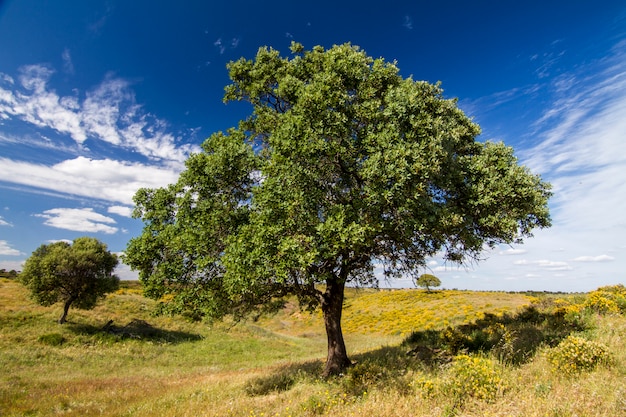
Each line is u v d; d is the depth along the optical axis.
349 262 12.53
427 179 10.22
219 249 11.34
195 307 11.95
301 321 60.47
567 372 7.80
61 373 20.84
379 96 12.08
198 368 25.47
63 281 32.38
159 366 25.97
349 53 12.45
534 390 6.79
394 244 12.27
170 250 11.73
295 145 10.08
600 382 6.62
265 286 11.12
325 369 13.05
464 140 12.62
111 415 10.45
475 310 40.78
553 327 14.07
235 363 28.48
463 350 11.74
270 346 36.34
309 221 9.59
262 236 9.38
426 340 17.97
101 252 35.00
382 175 9.28
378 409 6.89
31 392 14.83
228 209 11.37
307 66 13.45
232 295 10.36
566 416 5.23
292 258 9.02
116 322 35.25
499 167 11.15
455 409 6.30
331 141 10.25
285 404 8.83
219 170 11.22
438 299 54.56
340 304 13.58
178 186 12.02
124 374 21.86
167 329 36.44
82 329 31.09
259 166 11.41
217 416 8.65
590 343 8.36
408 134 9.96
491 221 10.77
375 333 41.06
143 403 11.77
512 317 19.95
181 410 9.83
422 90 11.52
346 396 8.69
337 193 10.86
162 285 11.68
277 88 13.83
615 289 18.41
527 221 11.59
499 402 6.25
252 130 15.06
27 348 24.78
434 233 10.80
